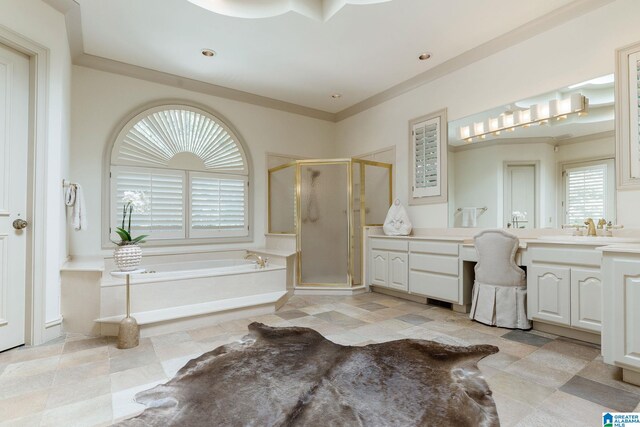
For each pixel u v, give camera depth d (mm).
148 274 3076
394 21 2992
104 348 2332
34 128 2426
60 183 2641
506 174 3254
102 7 2758
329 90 4555
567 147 2836
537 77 3031
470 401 1582
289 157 5168
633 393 1679
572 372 1923
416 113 4215
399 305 3564
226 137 4582
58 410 1535
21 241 2367
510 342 2418
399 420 1414
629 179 2492
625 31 2518
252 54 3570
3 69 2279
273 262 3996
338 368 1945
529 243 2672
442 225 3848
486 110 3432
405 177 4355
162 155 4098
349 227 4266
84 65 3611
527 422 1423
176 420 1430
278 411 1482
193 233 4289
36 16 2439
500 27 3088
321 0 2998
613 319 1821
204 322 2854
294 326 2814
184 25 3031
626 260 1779
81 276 2654
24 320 2375
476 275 2990
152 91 4043
